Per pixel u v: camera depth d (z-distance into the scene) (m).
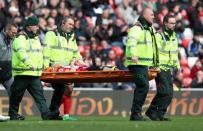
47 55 41.09
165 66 39.62
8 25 42.34
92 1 67.75
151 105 40.09
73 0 67.12
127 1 69.38
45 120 39.84
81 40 63.03
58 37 41.47
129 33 38.25
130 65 38.22
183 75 61.53
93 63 58.22
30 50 39.41
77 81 40.12
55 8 63.62
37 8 63.75
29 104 53.50
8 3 63.34
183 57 63.84
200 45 65.31
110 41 63.91
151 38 38.62
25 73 39.38
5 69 42.44
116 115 55.12
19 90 39.91
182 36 67.25
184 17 69.75
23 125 32.91
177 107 56.50
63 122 36.16
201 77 60.66
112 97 55.53
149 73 38.91
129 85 59.28
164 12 66.94
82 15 65.75
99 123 34.81
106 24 64.06
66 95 42.62
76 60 41.88
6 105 53.12
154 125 32.78
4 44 42.34
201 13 69.88
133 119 38.94
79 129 30.23
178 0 71.94
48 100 53.59
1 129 30.33
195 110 56.72
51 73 40.06
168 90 39.66
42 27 61.22
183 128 30.98
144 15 38.44
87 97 55.16
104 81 40.03
